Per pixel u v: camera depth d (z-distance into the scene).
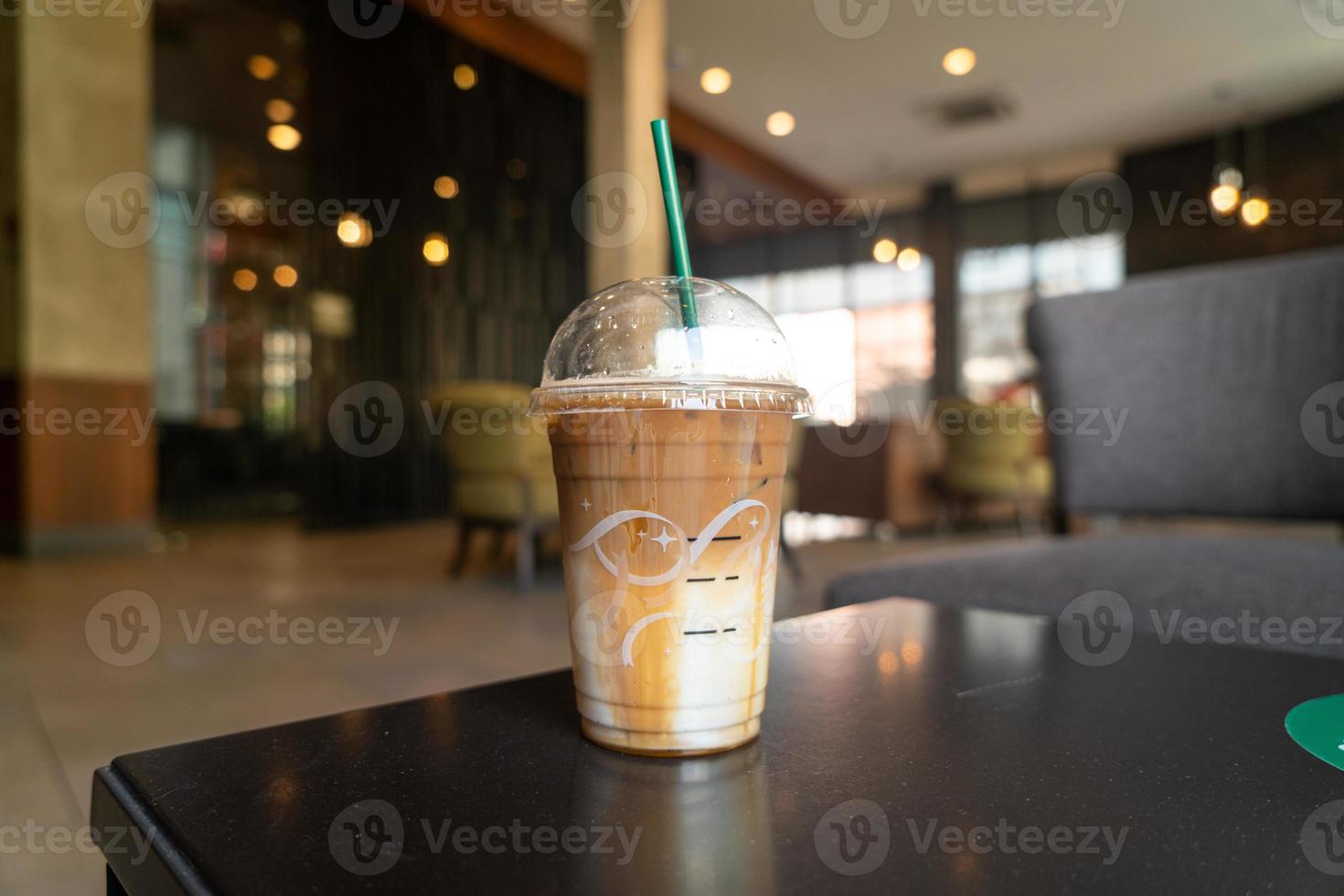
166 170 8.01
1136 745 0.45
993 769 0.41
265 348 8.59
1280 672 0.60
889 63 6.80
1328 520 1.27
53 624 2.97
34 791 1.52
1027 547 1.17
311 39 6.21
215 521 7.41
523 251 7.55
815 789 0.39
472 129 7.17
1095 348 1.51
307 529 6.24
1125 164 8.67
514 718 0.51
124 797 0.39
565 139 7.89
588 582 0.45
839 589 1.12
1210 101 7.50
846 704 0.52
